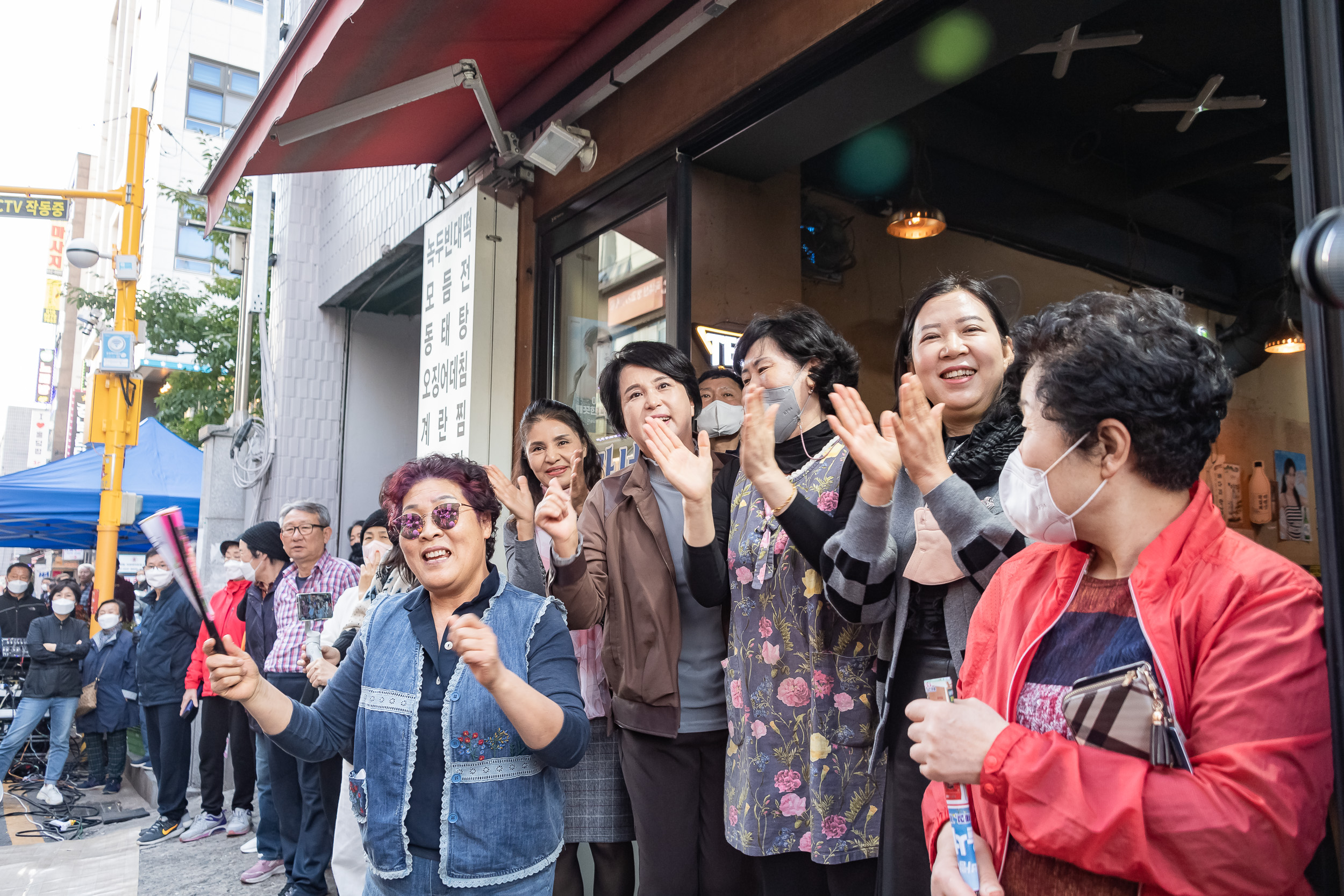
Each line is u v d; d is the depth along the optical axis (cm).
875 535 152
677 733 206
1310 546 681
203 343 1121
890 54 255
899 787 153
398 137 395
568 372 390
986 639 124
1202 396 99
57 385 2927
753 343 206
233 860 432
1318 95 106
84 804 605
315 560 390
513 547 230
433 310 439
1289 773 86
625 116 350
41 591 1870
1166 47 406
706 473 196
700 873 207
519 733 149
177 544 153
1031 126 466
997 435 157
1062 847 93
